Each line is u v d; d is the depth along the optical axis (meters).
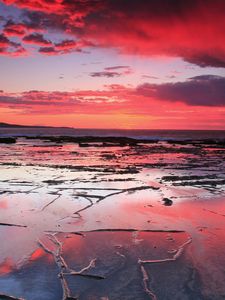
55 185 11.26
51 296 4.00
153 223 6.93
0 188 10.68
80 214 7.61
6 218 7.27
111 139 53.19
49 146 37.66
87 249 5.47
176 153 27.36
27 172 14.66
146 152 28.42
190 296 4.02
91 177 13.16
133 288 4.21
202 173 14.59
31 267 4.79
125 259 5.08
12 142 45.41
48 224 6.84
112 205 8.48
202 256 5.19
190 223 6.93
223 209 8.12
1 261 4.99
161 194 9.89
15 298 3.95
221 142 46.62
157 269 4.73
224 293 4.09
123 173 14.43
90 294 4.06
